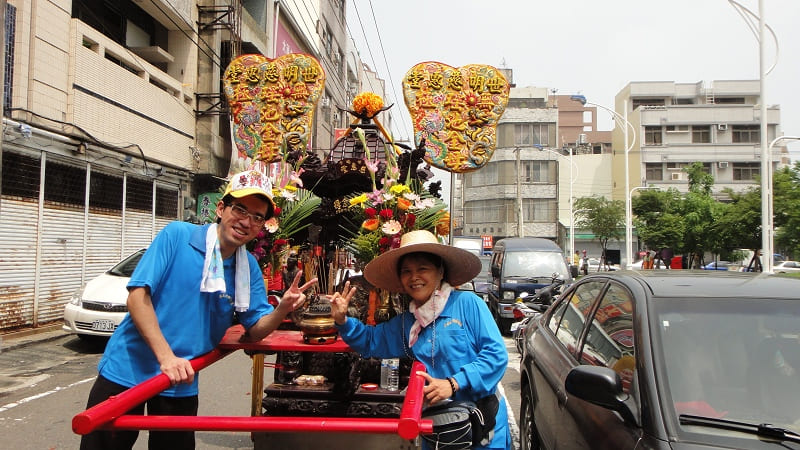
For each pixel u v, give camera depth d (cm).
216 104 1484
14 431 477
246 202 256
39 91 921
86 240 1045
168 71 1467
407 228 321
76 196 1017
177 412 255
